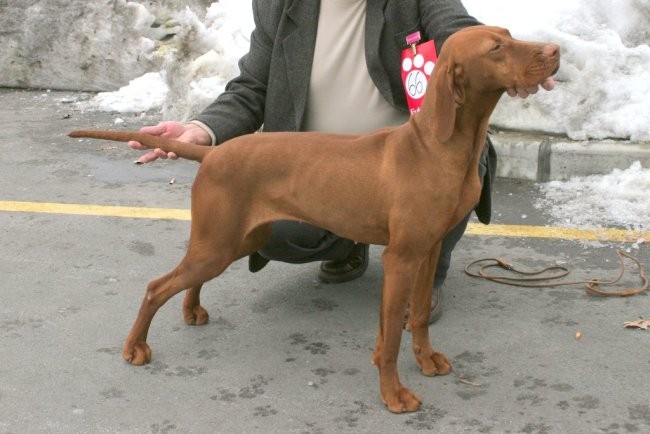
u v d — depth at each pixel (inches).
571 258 161.6
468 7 217.9
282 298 150.9
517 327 138.3
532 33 204.7
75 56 287.9
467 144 106.8
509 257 163.5
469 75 103.0
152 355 132.3
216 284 156.3
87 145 236.5
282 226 137.4
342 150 113.6
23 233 179.9
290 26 136.2
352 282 156.7
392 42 133.0
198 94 236.1
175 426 114.7
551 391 120.3
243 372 127.6
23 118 262.2
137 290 154.5
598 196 186.2
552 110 201.3
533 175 197.9
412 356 130.6
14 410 118.4
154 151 123.7
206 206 119.5
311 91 137.3
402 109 135.8
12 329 140.5
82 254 169.8
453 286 153.3
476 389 121.6
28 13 287.4
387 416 115.8
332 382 124.5
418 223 108.3
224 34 249.0
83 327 141.2
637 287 149.6
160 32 286.2
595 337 134.3
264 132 132.2
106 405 119.6
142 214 189.9
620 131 196.9
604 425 112.3
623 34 217.6
